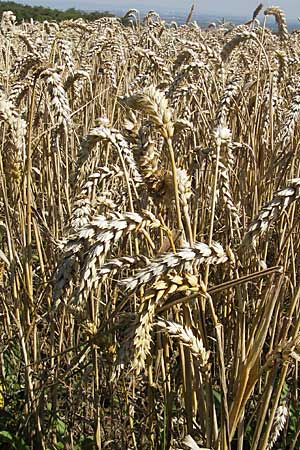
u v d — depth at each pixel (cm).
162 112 249
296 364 424
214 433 281
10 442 401
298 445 414
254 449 285
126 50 943
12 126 386
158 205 283
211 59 669
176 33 1366
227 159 428
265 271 237
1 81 705
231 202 399
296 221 327
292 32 1338
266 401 277
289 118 506
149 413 365
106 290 426
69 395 409
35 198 531
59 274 256
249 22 956
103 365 407
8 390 458
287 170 493
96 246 225
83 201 320
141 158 282
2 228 471
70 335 440
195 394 321
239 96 645
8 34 992
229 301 421
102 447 403
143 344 228
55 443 412
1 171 388
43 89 504
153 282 228
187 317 288
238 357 327
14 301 401
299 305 395
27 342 417
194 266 247
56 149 463
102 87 805
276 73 660
